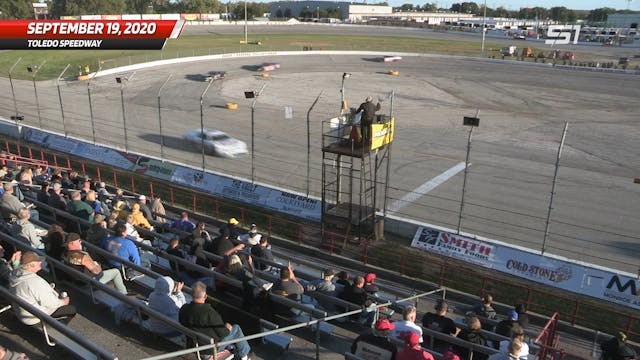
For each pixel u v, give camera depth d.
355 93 53.28
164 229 15.18
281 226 20.44
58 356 7.41
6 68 65.88
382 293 14.45
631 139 36.31
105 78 59.44
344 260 17.52
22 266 7.60
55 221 13.95
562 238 20.52
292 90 54.16
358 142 17.48
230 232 14.67
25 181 17.31
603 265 18.39
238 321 8.68
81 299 9.32
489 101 50.41
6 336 7.82
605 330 13.95
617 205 23.98
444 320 9.60
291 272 9.66
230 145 30.66
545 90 56.78
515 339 7.54
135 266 9.55
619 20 160.50
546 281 16.14
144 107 44.03
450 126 39.66
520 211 23.06
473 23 168.88
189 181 24.64
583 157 31.77
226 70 67.62
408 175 27.67
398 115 43.41
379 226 19.27
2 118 36.44
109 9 154.12
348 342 9.59
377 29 152.75
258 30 142.38
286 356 8.68
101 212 14.12
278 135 35.34
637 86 59.28
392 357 6.98
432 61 81.50
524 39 122.94
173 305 8.07
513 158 31.19
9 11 138.62
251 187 22.89
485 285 16.16
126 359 7.59
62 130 35.69
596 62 79.56
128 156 27.36
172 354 5.95
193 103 46.09
